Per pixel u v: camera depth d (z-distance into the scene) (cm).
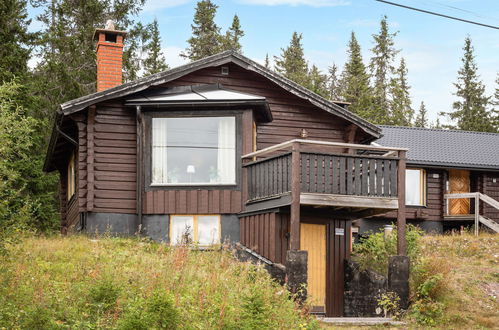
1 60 2569
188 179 1641
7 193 1160
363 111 4888
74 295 1046
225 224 1625
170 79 1694
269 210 1450
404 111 5069
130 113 1680
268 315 1045
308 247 1500
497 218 2830
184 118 1659
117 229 1644
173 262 1277
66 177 2475
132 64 3694
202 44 4881
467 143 2964
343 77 6072
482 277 1609
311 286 1493
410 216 2683
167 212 1625
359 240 1861
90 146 1647
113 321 970
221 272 1290
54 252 1357
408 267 1391
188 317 1005
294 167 1357
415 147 2819
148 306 973
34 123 1206
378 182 1433
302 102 1875
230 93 1698
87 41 3491
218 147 1648
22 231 1166
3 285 1057
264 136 1831
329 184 1394
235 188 1623
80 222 1716
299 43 5878
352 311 1504
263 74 1781
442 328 1286
